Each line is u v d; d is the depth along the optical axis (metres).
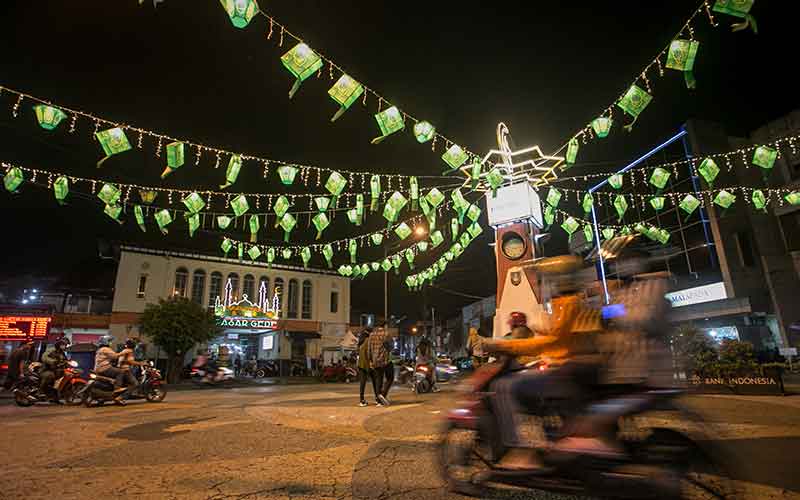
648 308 3.04
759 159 9.23
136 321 27.20
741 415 6.01
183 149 7.50
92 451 4.79
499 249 11.83
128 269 27.84
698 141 23.09
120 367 10.09
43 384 10.55
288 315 32.69
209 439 5.34
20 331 18.95
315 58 5.88
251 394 12.75
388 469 3.88
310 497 3.22
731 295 21.39
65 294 30.50
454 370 17.16
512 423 3.16
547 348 3.29
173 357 23.98
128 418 7.39
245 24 4.91
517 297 11.02
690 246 23.67
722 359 8.82
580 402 3.02
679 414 2.91
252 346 34.72
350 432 5.64
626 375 2.95
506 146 12.17
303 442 5.07
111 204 9.30
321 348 32.72
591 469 2.83
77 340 27.06
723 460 2.84
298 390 14.21
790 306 21.47
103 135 6.81
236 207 9.63
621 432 3.02
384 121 7.10
